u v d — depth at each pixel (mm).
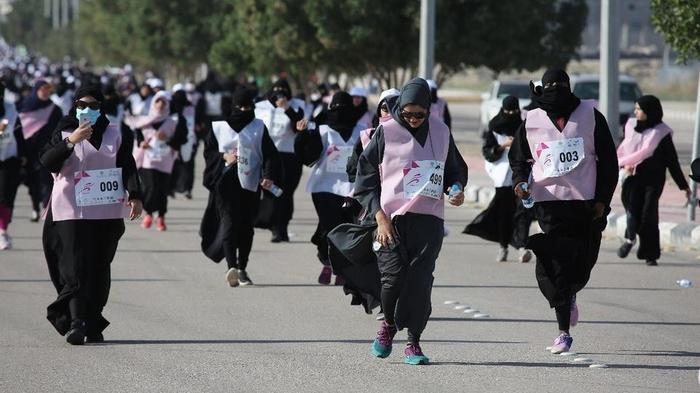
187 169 58344
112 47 191250
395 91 26766
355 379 22016
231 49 109625
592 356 24234
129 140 25344
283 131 42719
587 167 24391
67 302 25047
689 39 46656
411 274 22766
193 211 54312
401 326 23031
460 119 139000
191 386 21484
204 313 29172
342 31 81312
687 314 29484
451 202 22969
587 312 29625
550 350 24719
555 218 24391
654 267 37812
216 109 76875
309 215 52906
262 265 37594
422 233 22766
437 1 78812
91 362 23469
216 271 36406
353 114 32875
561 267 24094
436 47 80188
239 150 32938
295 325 27625
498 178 38156
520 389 21281
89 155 24844
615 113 55312
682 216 47781
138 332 26703
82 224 24766
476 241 44469
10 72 149500
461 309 29922
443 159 22828
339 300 31141
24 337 26062
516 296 31969
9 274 35531
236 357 23969
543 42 85188
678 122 128500
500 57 82250
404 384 21641
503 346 25234
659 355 24406
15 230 46312
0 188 40562
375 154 22828
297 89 103125
